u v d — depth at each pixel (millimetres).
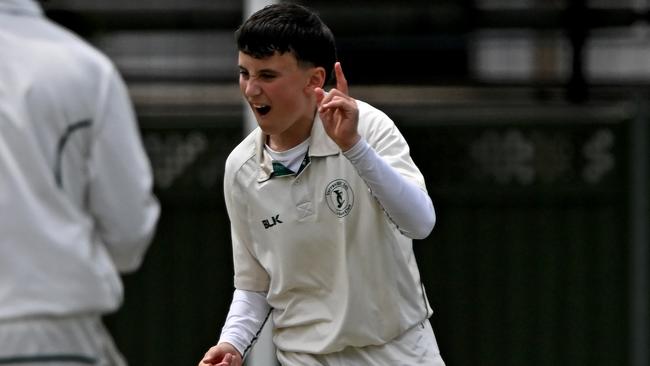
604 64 39438
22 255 13430
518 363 37531
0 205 13383
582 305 37375
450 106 38250
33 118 13516
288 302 15398
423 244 37562
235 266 15781
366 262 14812
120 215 13961
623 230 37250
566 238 37438
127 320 37562
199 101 39219
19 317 13406
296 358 15508
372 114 14992
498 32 39625
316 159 14734
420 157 37469
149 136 37438
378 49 39469
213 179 37469
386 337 15125
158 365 37562
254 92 14266
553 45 39844
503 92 39469
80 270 13617
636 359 37156
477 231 37531
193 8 38625
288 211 14898
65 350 13672
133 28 38375
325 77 14617
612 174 37188
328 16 38500
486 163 37438
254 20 14188
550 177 37281
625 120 37062
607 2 39562
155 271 37625
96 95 13844
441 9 38594
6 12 13938
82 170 13797
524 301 37438
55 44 13883
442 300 37562
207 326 37594
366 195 14641
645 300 37156
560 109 37969
